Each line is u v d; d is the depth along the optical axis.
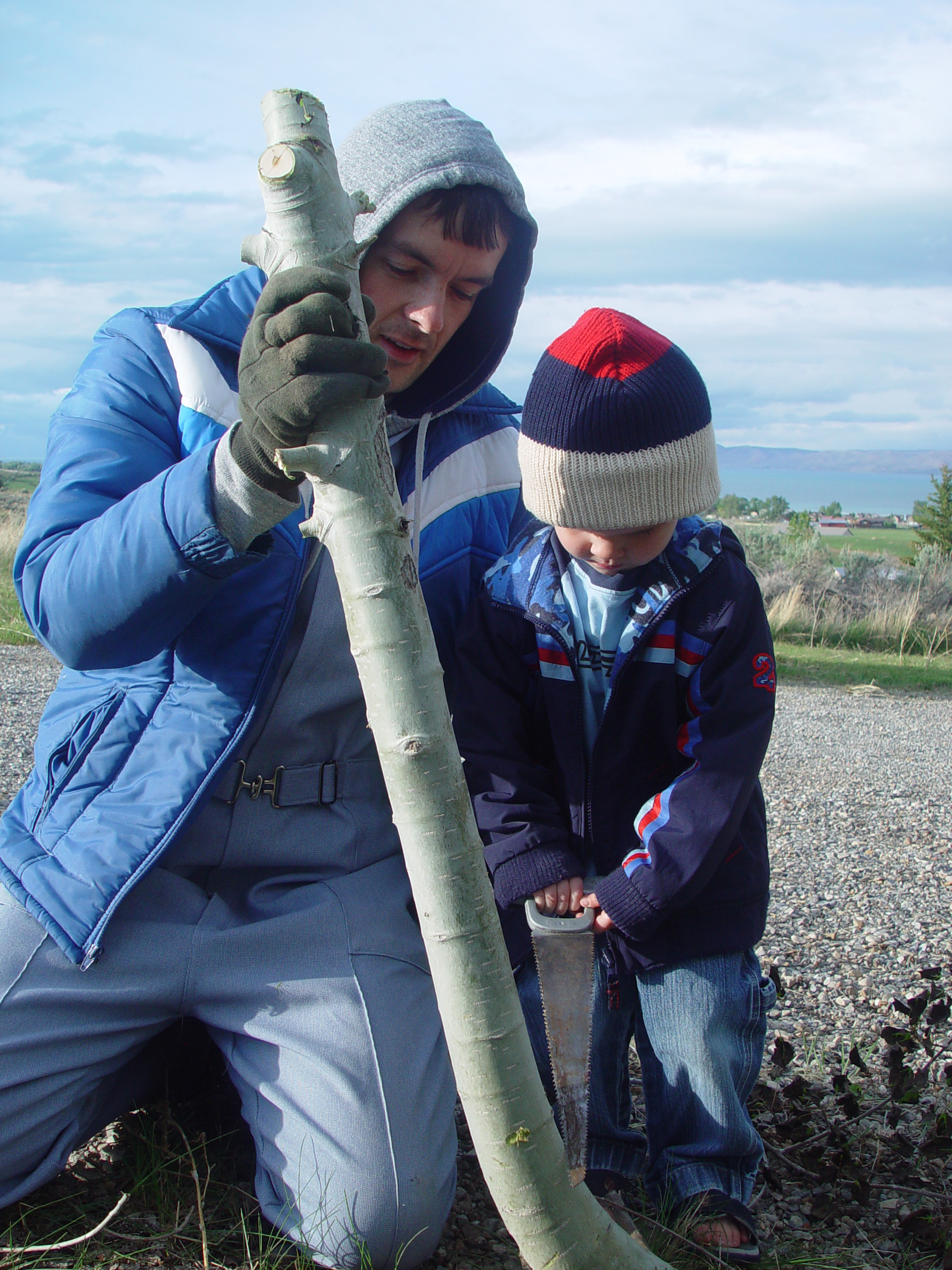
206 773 1.91
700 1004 1.97
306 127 1.35
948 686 10.90
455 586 2.31
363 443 1.32
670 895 1.88
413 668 1.33
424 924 1.38
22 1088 1.77
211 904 2.00
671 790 1.96
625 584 2.08
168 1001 1.90
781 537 17.80
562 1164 1.43
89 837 1.91
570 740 2.12
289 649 2.01
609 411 1.89
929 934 3.69
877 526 143.88
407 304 2.04
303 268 1.34
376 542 1.32
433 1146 1.84
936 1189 2.11
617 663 2.05
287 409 1.30
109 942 1.86
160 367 2.04
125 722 1.99
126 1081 2.04
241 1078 1.93
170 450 2.03
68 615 1.79
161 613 1.76
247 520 1.64
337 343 1.30
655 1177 2.02
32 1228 1.82
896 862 4.70
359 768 2.14
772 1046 2.71
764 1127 2.29
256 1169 1.95
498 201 2.04
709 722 2.00
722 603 2.03
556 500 1.97
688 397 1.96
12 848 1.97
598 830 2.11
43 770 2.04
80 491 1.92
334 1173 1.75
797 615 13.54
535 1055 2.08
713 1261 1.84
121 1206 1.82
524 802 2.06
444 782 1.35
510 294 2.29
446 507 2.30
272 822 2.06
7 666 8.15
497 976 1.37
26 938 1.83
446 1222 1.99
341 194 1.38
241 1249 1.80
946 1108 2.34
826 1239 1.96
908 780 6.64
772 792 6.11
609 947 2.03
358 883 2.10
